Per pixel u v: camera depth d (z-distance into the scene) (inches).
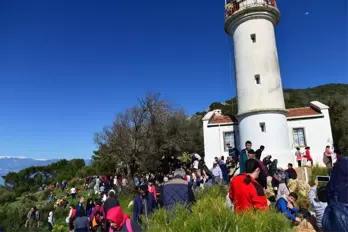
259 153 391.5
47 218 679.7
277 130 700.7
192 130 1218.6
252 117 717.9
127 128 973.8
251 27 762.2
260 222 128.6
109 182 943.7
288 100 1939.0
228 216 132.3
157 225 153.2
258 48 746.2
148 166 987.3
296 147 768.3
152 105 1007.0
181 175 236.2
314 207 228.7
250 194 151.3
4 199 1123.3
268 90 721.6
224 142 841.5
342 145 1077.1
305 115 811.4
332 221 136.9
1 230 601.3
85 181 1305.4
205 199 179.5
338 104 1240.8
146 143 970.1
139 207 265.1
